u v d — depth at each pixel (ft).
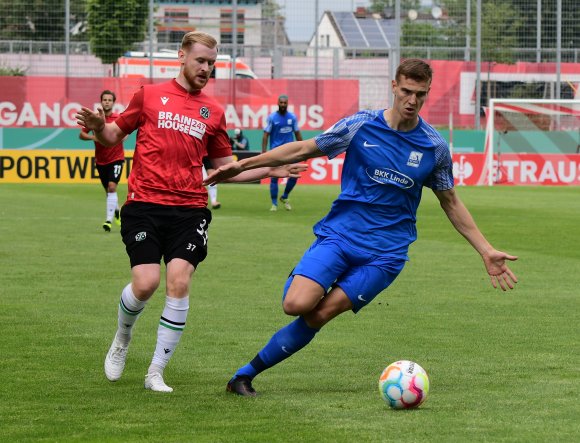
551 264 114.62
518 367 62.03
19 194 228.63
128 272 105.29
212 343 69.46
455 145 296.92
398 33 303.89
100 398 53.52
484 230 154.40
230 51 305.32
